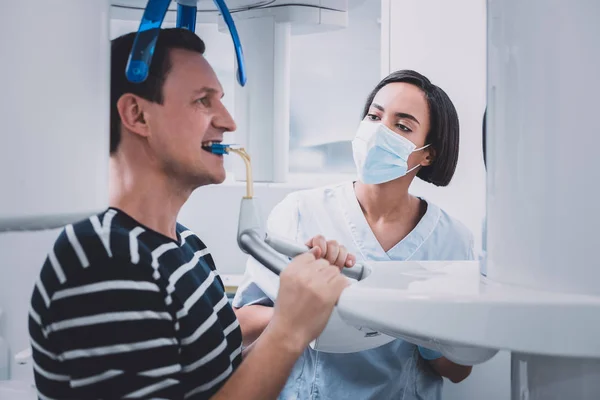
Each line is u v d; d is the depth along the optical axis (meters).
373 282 0.54
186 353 0.70
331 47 2.11
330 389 1.27
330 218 1.41
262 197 1.98
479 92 1.69
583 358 0.48
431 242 1.41
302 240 1.39
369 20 2.11
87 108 0.43
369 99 1.47
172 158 0.72
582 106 0.45
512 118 0.49
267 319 1.25
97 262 0.62
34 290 0.65
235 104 1.61
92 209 0.44
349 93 2.12
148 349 0.61
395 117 1.37
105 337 0.60
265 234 0.80
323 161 2.13
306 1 1.49
